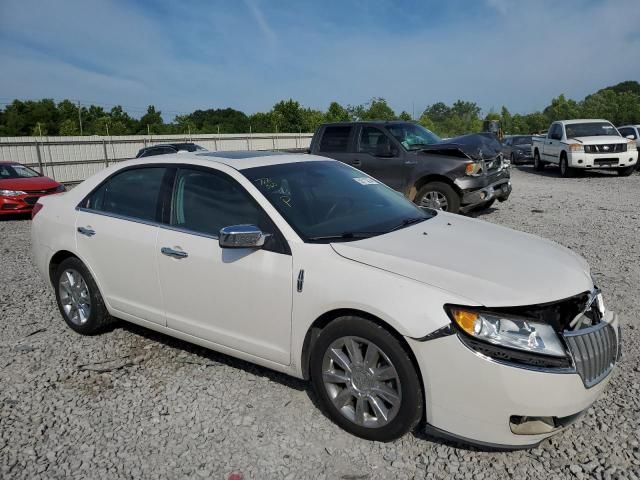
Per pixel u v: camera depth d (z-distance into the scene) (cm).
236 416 352
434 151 947
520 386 273
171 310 413
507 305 281
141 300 434
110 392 389
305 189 401
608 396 360
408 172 961
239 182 386
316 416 350
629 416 337
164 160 439
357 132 1024
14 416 361
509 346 276
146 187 439
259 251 356
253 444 322
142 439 331
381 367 312
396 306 295
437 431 297
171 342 473
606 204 1160
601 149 1702
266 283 350
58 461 312
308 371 353
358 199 419
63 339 487
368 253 327
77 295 490
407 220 405
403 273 307
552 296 293
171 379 405
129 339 482
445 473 292
